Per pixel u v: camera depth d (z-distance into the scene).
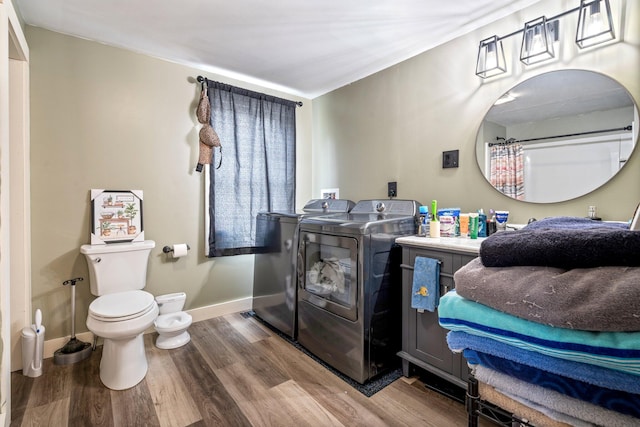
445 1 1.71
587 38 1.48
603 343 0.54
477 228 1.77
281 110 3.06
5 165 1.32
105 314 1.64
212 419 1.45
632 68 1.42
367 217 2.15
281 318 2.39
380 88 2.61
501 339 0.67
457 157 2.08
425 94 2.27
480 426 1.36
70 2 1.73
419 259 1.64
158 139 2.44
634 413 0.54
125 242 2.27
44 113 2.00
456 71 2.08
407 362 1.76
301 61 2.47
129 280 2.17
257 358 2.03
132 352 1.75
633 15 1.41
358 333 1.73
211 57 2.42
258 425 1.41
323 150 3.23
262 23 1.95
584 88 1.55
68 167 2.09
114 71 2.25
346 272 1.84
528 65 1.74
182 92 2.55
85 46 2.14
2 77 1.31
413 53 2.33
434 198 2.23
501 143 1.86
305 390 1.68
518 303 0.64
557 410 0.62
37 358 1.81
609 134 1.49
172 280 2.54
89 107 2.16
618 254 0.58
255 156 2.89
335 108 3.07
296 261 2.25
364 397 1.61
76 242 2.12
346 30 2.02
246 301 2.96
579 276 0.61
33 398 1.60
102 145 2.21
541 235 0.70
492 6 1.76
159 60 2.43
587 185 1.56
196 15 1.87
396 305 1.89
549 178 1.68
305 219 2.20
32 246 1.98
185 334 2.29
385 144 2.57
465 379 1.47
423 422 1.42
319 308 2.01
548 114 1.67
